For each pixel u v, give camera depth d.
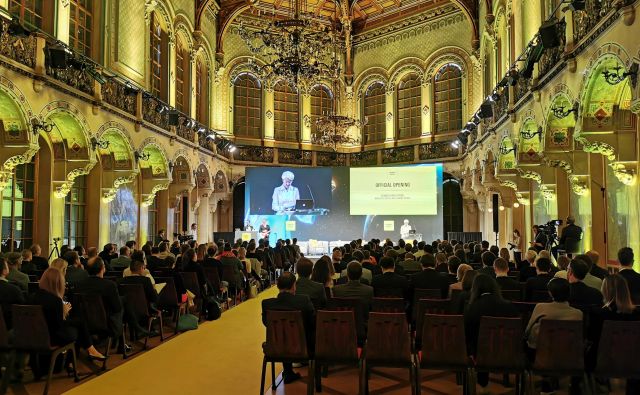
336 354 5.79
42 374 6.96
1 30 9.49
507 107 15.52
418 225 24.17
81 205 15.12
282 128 28.03
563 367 5.13
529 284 7.43
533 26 14.63
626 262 6.62
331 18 27.64
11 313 6.71
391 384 6.63
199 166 21.94
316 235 24.70
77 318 7.21
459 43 25.33
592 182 11.66
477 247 13.04
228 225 27.70
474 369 5.41
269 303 6.22
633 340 4.98
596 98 9.33
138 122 15.36
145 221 18.59
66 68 11.55
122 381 6.75
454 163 25.39
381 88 28.44
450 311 6.61
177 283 9.78
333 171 24.88
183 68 21.56
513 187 17.22
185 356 8.02
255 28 27.03
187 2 21.22
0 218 11.75
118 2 15.33
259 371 7.24
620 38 7.75
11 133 10.30
